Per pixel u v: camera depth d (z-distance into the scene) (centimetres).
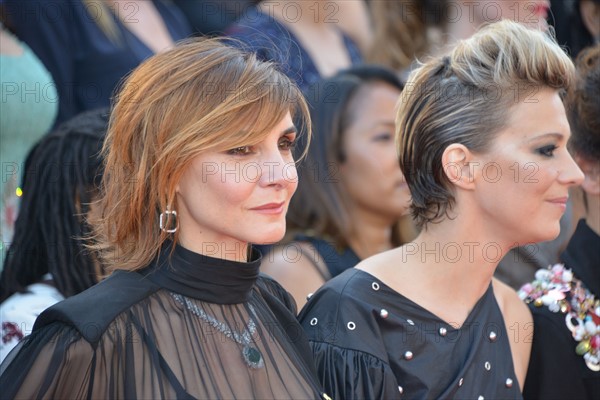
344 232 804
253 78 479
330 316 583
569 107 696
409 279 603
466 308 608
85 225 672
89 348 451
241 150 477
